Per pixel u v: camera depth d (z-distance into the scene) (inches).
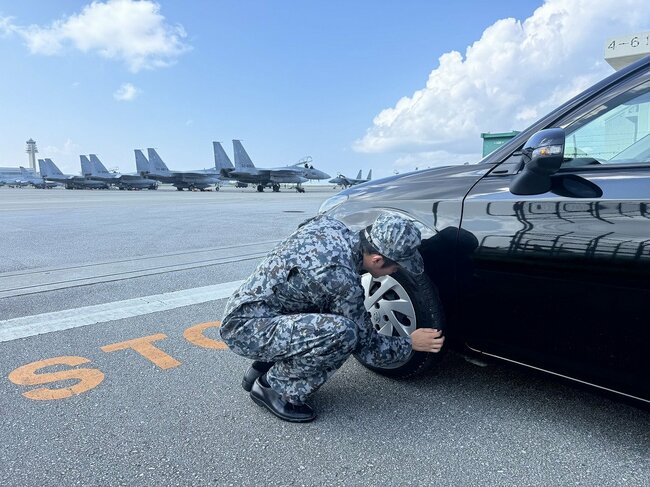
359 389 97.3
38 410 88.8
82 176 3164.4
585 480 67.8
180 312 150.6
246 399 93.8
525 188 76.2
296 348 78.9
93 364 110.3
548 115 86.4
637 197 66.0
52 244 293.4
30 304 158.7
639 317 65.5
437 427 82.6
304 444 77.9
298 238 80.6
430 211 90.0
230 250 268.2
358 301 79.8
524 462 72.3
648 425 82.2
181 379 102.8
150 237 327.3
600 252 67.7
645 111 76.9
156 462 73.0
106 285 185.5
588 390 74.6
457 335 89.1
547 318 75.2
